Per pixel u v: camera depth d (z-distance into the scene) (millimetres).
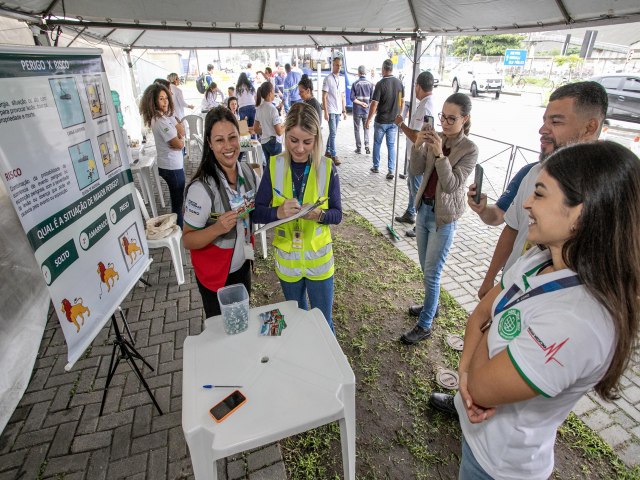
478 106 14570
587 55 12930
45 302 3303
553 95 1538
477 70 17406
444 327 3088
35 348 2826
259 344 1576
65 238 1671
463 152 2457
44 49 1547
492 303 1197
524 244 1634
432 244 2611
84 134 1833
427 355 2797
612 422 2250
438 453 2096
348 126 12164
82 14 3832
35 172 1488
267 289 3678
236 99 7691
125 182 2258
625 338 770
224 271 2068
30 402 2424
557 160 829
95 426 2252
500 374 859
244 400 1304
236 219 1902
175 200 4656
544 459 1017
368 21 4973
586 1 3049
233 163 1986
